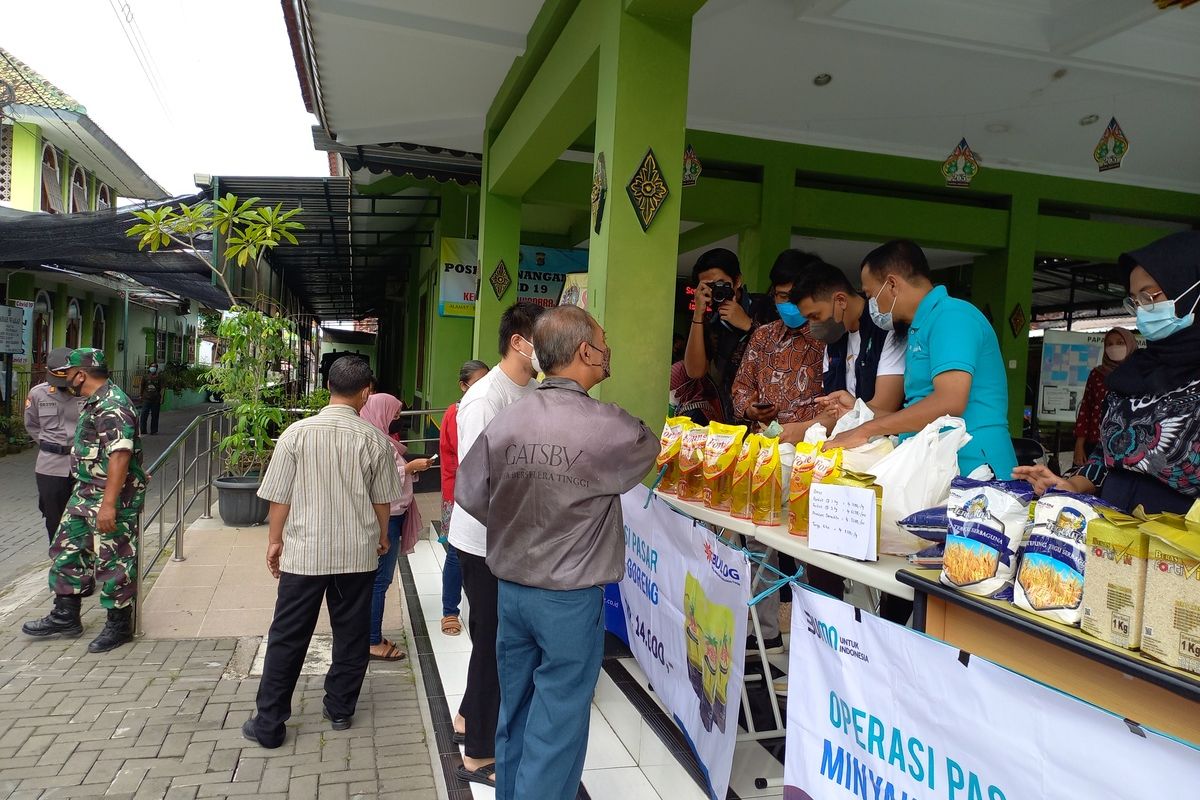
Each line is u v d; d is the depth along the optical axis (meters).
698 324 4.24
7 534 7.66
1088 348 9.03
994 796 1.41
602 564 2.32
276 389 7.98
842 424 2.65
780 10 5.52
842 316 3.28
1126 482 1.93
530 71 5.53
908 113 7.32
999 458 2.46
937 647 1.54
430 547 6.74
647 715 3.09
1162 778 1.12
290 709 3.53
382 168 8.16
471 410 3.15
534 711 2.32
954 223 8.70
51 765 3.19
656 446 2.43
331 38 5.45
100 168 18.47
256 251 7.55
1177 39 5.95
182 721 3.60
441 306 9.54
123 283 17.97
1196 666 1.22
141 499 4.55
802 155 8.07
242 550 6.50
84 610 5.14
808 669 2.02
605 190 3.76
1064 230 8.98
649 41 3.68
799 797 2.04
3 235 9.18
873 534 1.96
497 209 7.05
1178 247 1.77
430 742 3.47
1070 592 1.46
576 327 2.46
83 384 4.46
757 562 2.67
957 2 5.53
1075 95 6.80
